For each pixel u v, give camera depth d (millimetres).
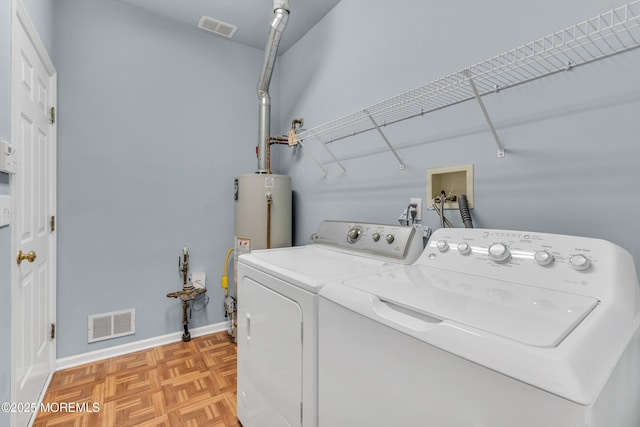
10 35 1224
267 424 1262
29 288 1513
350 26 2031
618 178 930
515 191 1168
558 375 461
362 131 1896
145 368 2043
